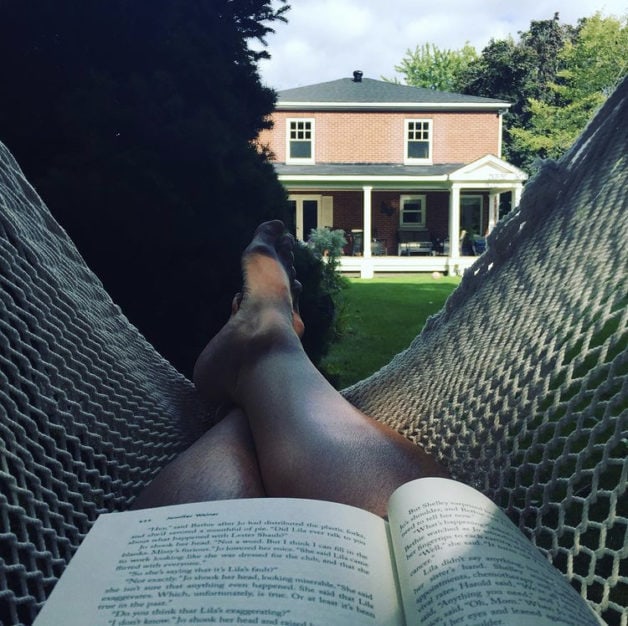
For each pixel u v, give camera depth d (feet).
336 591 2.59
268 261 6.60
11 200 5.35
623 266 4.07
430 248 53.21
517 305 5.08
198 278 9.27
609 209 4.55
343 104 53.31
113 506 4.92
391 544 2.99
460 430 4.86
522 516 3.94
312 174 49.88
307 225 55.21
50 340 5.13
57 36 9.23
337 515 3.14
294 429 4.30
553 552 3.52
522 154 81.66
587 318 4.11
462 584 2.51
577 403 3.73
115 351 6.17
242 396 5.26
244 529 3.01
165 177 8.89
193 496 3.84
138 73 9.38
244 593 2.57
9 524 3.54
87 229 8.64
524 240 5.39
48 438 4.43
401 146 54.60
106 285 9.13
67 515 4.20
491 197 54.19
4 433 3.94
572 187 5.04
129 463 5.47
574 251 4.73
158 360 6.97
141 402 6.07
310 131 54.24
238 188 10.19
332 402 4.69
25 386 4.66
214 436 4.73
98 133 8.71
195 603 2.53
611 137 4.77
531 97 88.94
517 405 4.38
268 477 4.08
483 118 54.65
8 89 8.80
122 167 8.55
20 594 3.66
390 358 15.81
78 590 2.68
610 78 75.10
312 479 3.86
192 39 10.27
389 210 55.42
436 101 54.39
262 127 12.96
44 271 5.42
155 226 8.74
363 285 37.45
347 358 15.79
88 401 5.32
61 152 8.96
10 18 8.70
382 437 4.24
